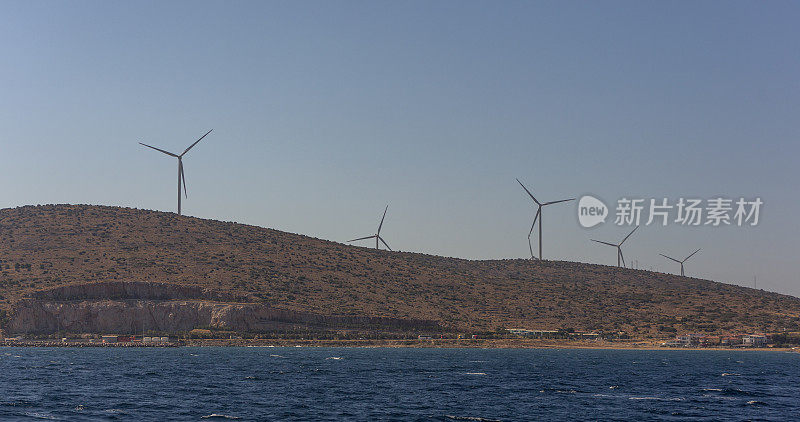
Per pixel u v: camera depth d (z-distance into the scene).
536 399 124.81
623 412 111.56
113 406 108.94
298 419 100.94
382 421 100.94
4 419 97.19
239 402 115.06
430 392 132.38
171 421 97.44
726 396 133.25
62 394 121.31
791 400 129.12
